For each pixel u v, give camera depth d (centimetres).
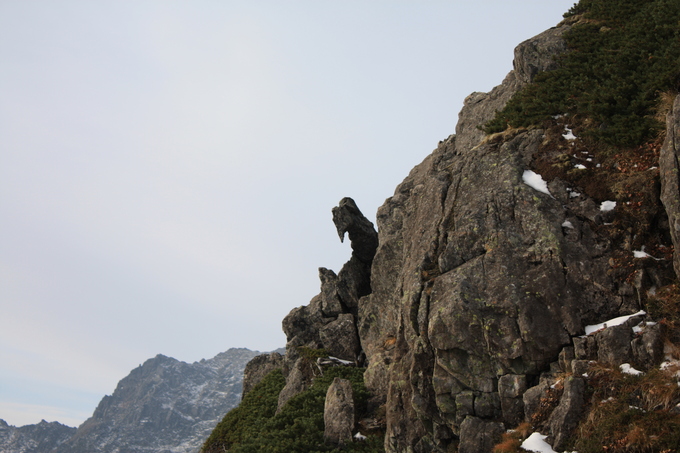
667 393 1260
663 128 1783
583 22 2783
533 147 2081
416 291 1891
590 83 2223
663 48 2128
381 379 2562
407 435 1862
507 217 1850
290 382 3192
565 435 1358
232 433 2981
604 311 1579
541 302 1634
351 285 3588
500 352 1620
